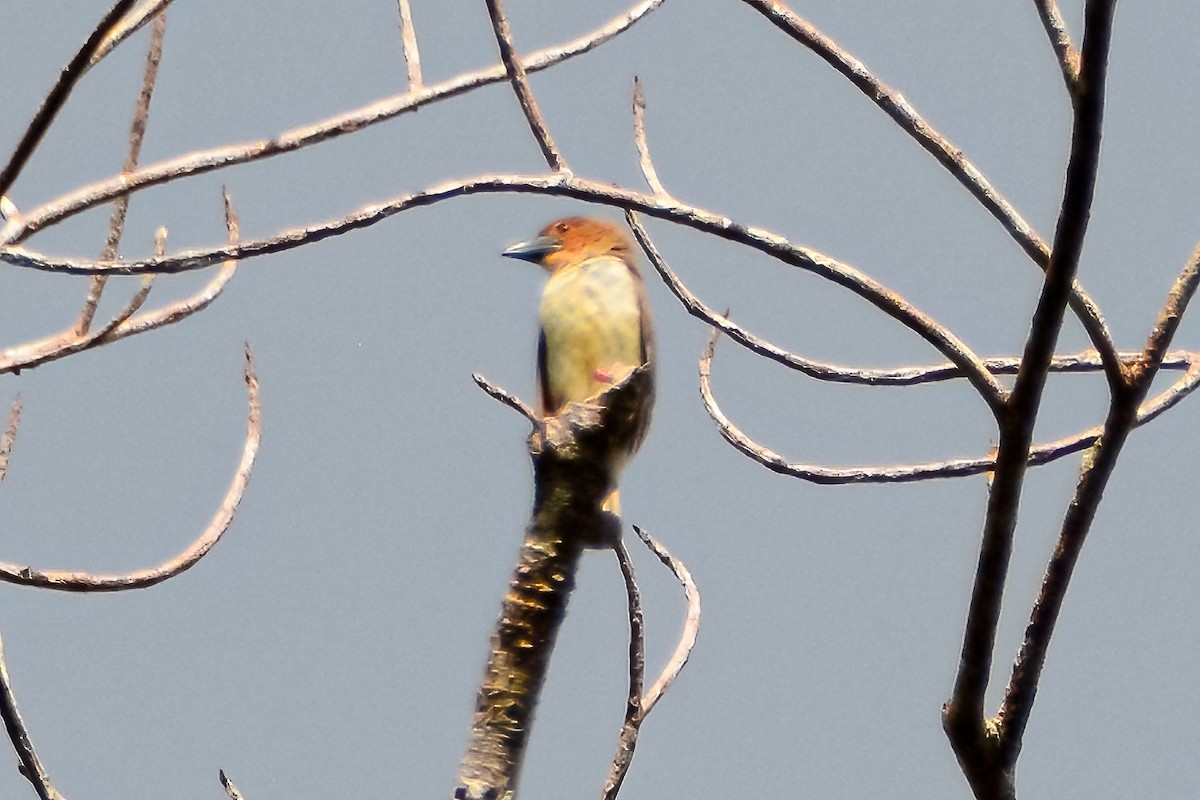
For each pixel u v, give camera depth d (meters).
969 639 7.69
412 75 8.44
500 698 7.25
